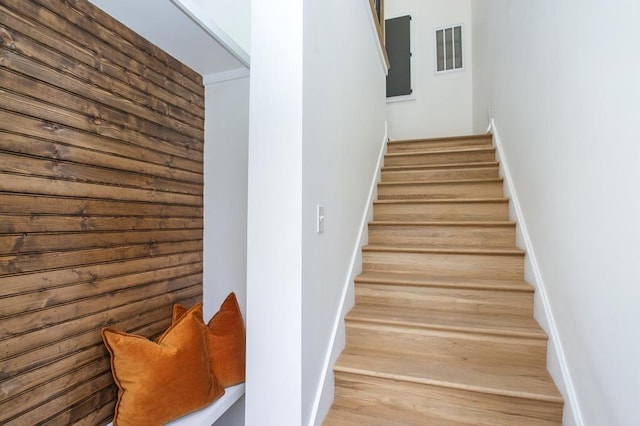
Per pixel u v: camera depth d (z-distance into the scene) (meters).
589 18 1.18
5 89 0.97
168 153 1.64
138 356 1.21
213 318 1.59
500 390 1.37
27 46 1.03
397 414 1.47
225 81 1.87
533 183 1.87
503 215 2.41
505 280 1.98
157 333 1.54
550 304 1.55
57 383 1.09
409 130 4.54
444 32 4.42
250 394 1.27
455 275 2.11
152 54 1.54
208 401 1.34
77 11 1.19
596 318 1.11
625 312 0.94
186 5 1.33
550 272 1.57
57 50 1.12
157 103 1.57
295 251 1.22
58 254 1.11
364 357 1.67
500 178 2.62
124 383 1.19
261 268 1.26
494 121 3.05
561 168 1.44
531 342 1.56
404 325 1.71
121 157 1.37
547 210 1.62
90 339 1.21
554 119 1.54
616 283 0.98
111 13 1.31
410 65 4.55
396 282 1.97
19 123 1.00
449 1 4.41
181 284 1.72
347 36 1.94
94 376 1.21
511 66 2.41
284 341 1.23
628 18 0.93
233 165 1.85
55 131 1.11
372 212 2.67
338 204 1.75
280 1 1.26
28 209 1.03
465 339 1.63
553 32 1.56
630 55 0.92
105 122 1.30
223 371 1.48
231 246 1.84
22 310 1.00
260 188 1.26
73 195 1.17
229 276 1.84
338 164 1.75
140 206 1.46
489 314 1.83
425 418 1.44
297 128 1.22
